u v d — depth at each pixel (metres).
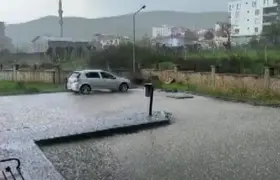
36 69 30.70
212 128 11.73
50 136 10.16
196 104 17.58
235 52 32.22
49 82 28.58
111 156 8.62
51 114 14.42
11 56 46.94
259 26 66.50
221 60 27.88
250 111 15.34
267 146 9.34
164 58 33.16
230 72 24.61
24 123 12.54
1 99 19.59
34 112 14.96
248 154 8.60
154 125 12.21
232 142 9.80
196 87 24.20
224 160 8.13
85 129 11.04
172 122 12.81
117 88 23.47
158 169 7.58
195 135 10.73
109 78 23.14
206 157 8.39
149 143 9.86
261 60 27.05
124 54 34.31
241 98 19.42
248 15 69.06
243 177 7.01
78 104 17.38
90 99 19.39
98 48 41.97
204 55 32.59
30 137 10.08
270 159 8.17
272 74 19.62
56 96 20.92
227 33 55.22
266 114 14.52
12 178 6.78
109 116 13.78
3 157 8.20
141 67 31.94
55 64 35.56
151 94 13.66
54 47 51.34
